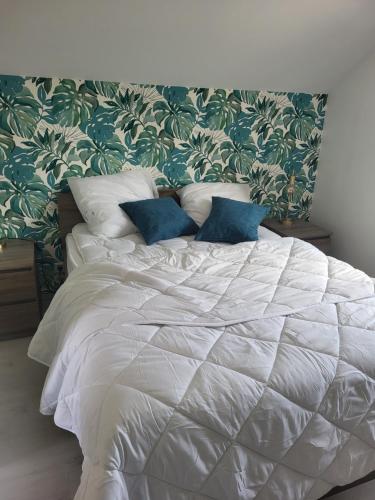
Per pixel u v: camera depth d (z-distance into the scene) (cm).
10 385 205
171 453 103
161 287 173
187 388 110
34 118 258
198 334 135
